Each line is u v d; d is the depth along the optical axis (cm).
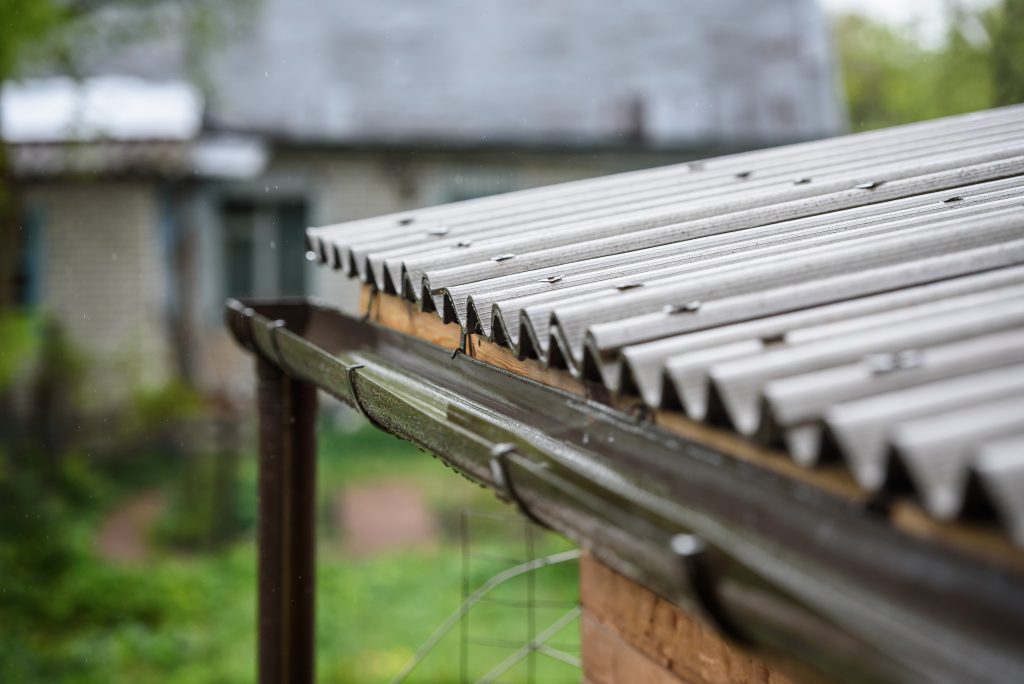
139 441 1345
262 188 1499
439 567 988
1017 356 114
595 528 138
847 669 96
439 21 1703
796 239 212
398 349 272
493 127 1575
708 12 1759
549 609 875
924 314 138
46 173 1357
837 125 1672
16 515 1087
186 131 1411
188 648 841
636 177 382
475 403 198
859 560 98
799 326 146
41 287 1420
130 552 1073
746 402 122
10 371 1235
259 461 378
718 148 1623
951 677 86
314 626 383
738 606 109
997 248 169
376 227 350
